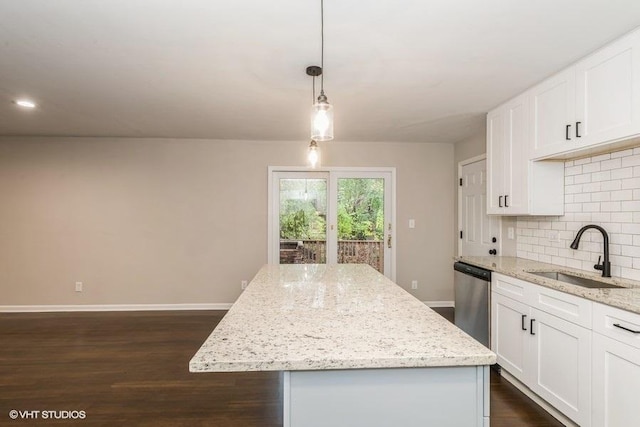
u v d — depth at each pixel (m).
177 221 4.56
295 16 1.72
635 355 1.55
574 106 2.21
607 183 2.29
